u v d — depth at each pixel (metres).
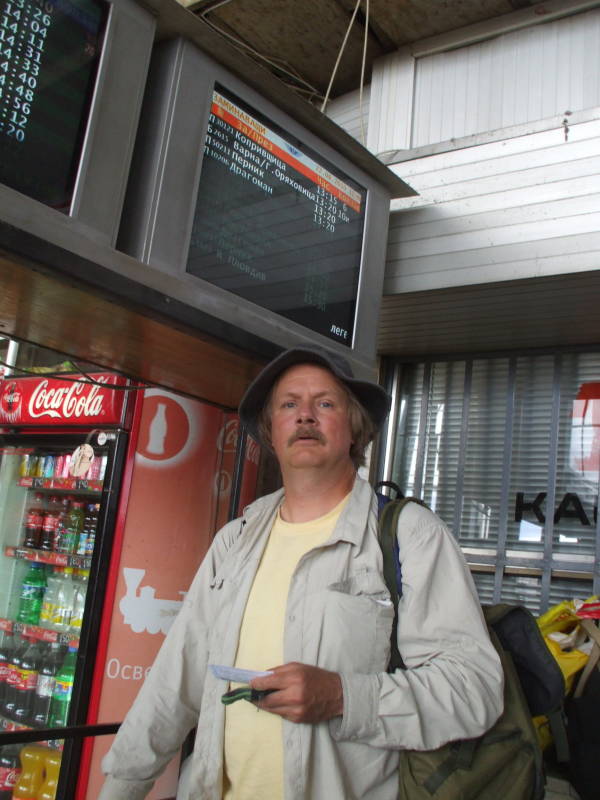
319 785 1.43
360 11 3.61
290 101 2.44
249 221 2.36
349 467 1.83
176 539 3.38
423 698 1.44
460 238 3.17
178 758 3.23
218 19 3.80
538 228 2.99
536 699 1.72
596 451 3.57
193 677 1.81
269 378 1.91
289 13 3.70
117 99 1.96
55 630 3.58
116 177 1.95
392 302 3.40
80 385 3.44
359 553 1.62
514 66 3.57
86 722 3.06
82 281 1.84
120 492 3.27
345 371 1.87
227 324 2.23
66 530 3.73
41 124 1.82
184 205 2.13
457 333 3.72
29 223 1.74
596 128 2.96
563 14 3.46
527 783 1.49
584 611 2.95
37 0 1.83
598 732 2.63
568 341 3.67
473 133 3.60
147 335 2.21
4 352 4.02
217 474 3.53
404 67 3.86
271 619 1.61
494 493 3.77
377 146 3.84
